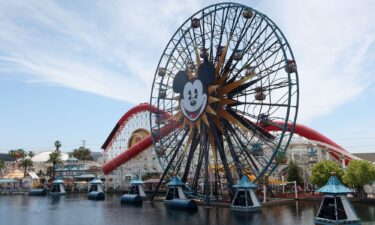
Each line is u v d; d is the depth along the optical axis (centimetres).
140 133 13425
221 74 6619
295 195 7631
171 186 6969
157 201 7881
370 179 7194
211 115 6519
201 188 8244
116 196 10281
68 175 14462
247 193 5825
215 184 6906
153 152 12044
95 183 9762
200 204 6719
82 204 7719
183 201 6178
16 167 16612
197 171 7038
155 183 11194
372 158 11781
